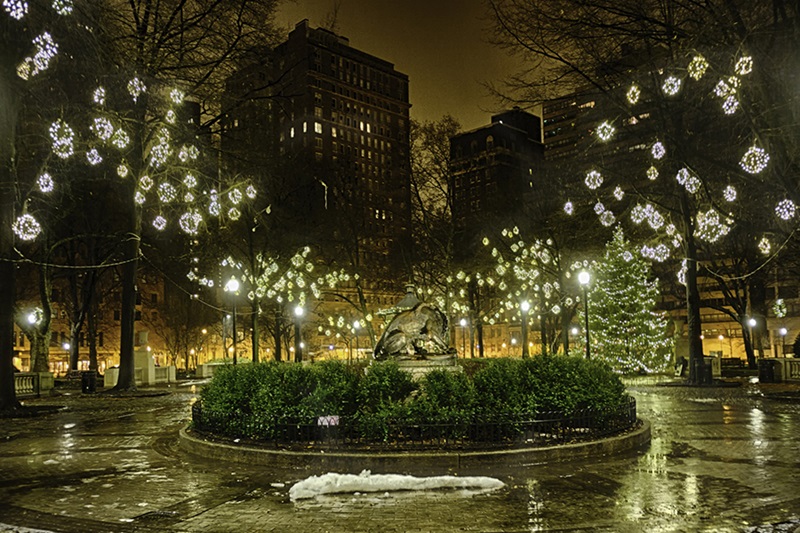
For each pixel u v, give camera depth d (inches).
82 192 1689.2
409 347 707.4
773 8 644.1
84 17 812.6
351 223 1989.4
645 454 497.7
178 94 680.4
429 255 2108.8
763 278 1941.4
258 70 1291.8
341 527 310.3
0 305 914.1
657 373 1726.1
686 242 1310.3
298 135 4532.5
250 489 393.1
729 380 1417.3
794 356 1760.6
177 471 453.4
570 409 515.2
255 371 556.1
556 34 825.5
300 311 1411.2
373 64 5182.1
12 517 335.6
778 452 507.5
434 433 484.4
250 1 1126.4
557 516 326.0
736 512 331.6
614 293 1674.5
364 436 482.9
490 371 518.6
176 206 1160.8
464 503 352.2
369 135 5049.2
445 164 1863.9
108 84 924.6
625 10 726.5
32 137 1061.8
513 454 458.6
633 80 838.5
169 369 1898.4
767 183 676.1
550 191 1844.2
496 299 2190.0
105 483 418.3
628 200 1437.0
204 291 2910.9
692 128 944.3
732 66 605.9
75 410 972.6
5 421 821.9
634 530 302.0
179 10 1117.7
